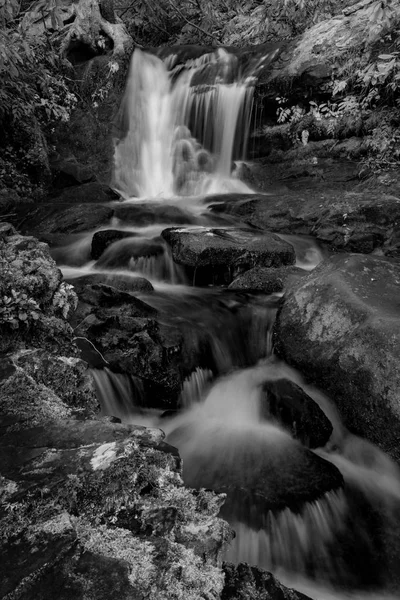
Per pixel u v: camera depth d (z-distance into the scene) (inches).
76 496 75.2
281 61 411.8
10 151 378.6
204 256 242.2
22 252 159.3
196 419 166.6
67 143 430.0
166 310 206.2
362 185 345.4
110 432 92.7
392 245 285.3
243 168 418.3
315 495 130.6
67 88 430.3
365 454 160.7
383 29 349.4
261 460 140.1
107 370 155.2
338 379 165.2
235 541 116.2
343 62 370.9
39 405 103.6
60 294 156.5
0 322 130.6
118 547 66.8
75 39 462.0
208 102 446.0
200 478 132.4
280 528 121.1
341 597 114.7
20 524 70.0
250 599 75.3
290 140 406.6
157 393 166.1
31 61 359.9
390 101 356.2
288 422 156.6
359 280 183.6
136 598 58.7
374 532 132.5
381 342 153.7
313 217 311.7
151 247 262.7
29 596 58.6
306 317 183.5
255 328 211.6
